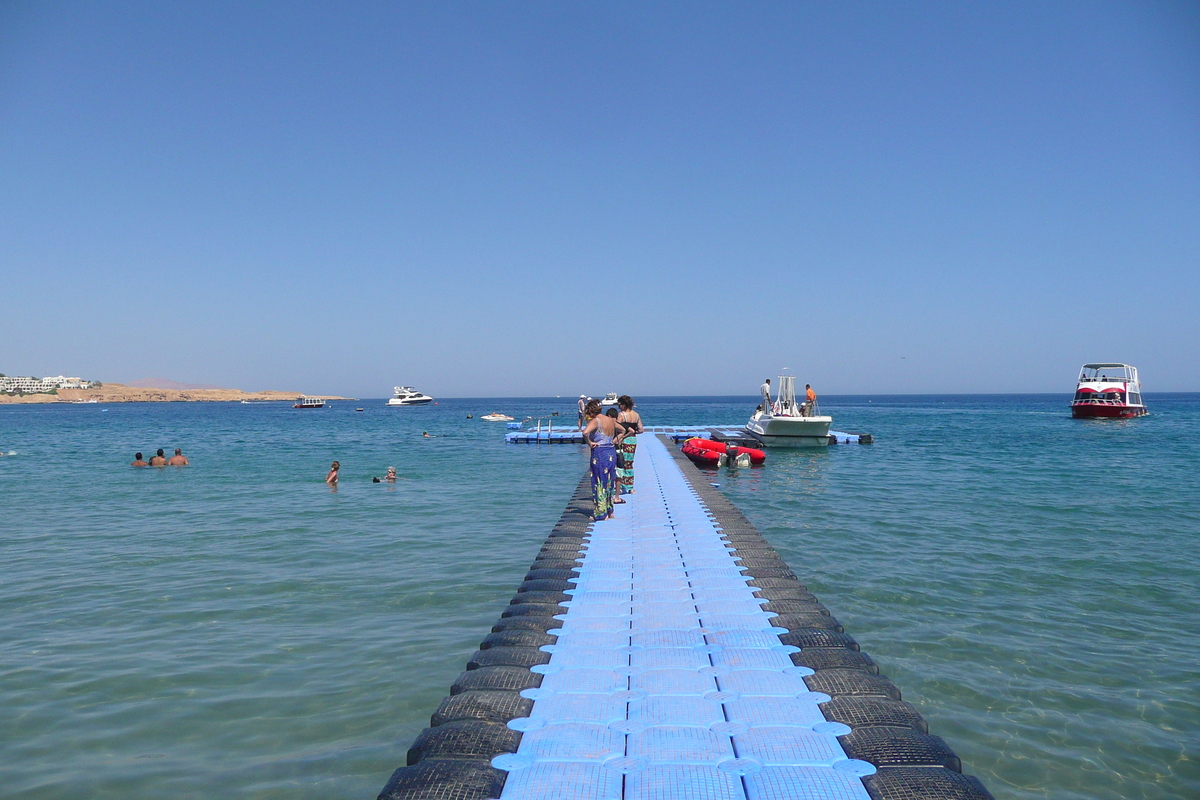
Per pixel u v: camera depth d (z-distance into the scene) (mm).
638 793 3721
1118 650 7594
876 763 4016
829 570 10867
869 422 72438
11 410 178875
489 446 39562
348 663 7223
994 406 156750
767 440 34406
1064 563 11266
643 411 133375
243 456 33844
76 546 12852
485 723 4492
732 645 6121
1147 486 20281
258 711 6160
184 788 5012
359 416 114188
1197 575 10539
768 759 4062
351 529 14438
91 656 7418
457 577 10578
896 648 7629
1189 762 5434
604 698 4988
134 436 55375
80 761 5359
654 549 10219
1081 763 5414
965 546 12539
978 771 5305
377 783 5078
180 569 11102
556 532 11477
